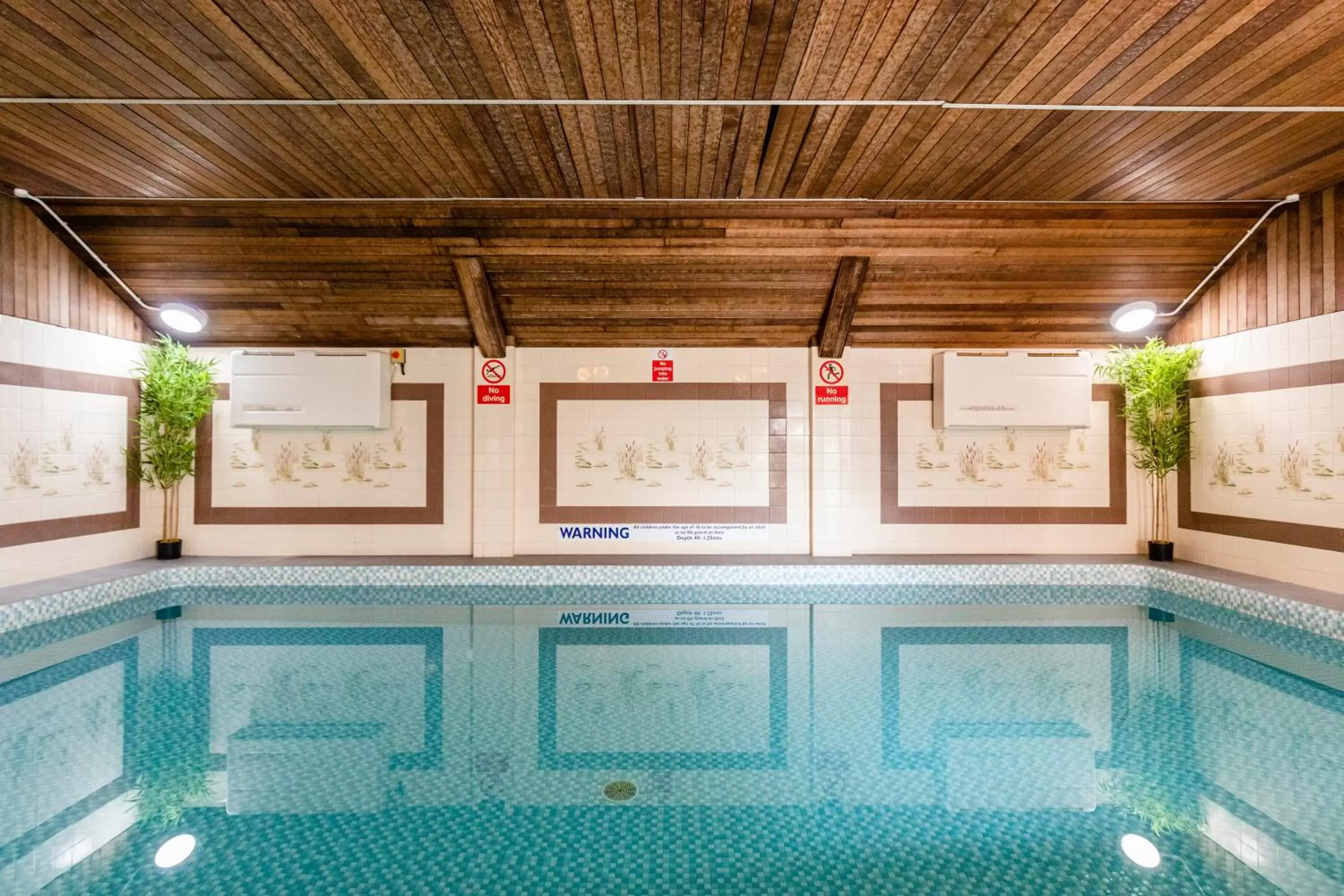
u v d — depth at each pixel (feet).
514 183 15.72
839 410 22.26
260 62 10.86
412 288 20.22
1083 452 22.58
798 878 7.57
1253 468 18.72
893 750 10.59
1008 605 18.45
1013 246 18.66
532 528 22.56
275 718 11.66
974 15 9.53
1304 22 9.71
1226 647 15.11
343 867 7.70
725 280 19.89
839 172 15.07
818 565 20.52
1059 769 10.01
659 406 22.58
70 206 17.43
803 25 9.77
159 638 15.66
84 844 8.11
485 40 10.19
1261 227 18.22
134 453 20.89
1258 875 7.59
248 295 20.48
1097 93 11.64
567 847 8.11
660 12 9.50
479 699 12.50
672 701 12.45
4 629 15.61
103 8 9.53
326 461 22.35
